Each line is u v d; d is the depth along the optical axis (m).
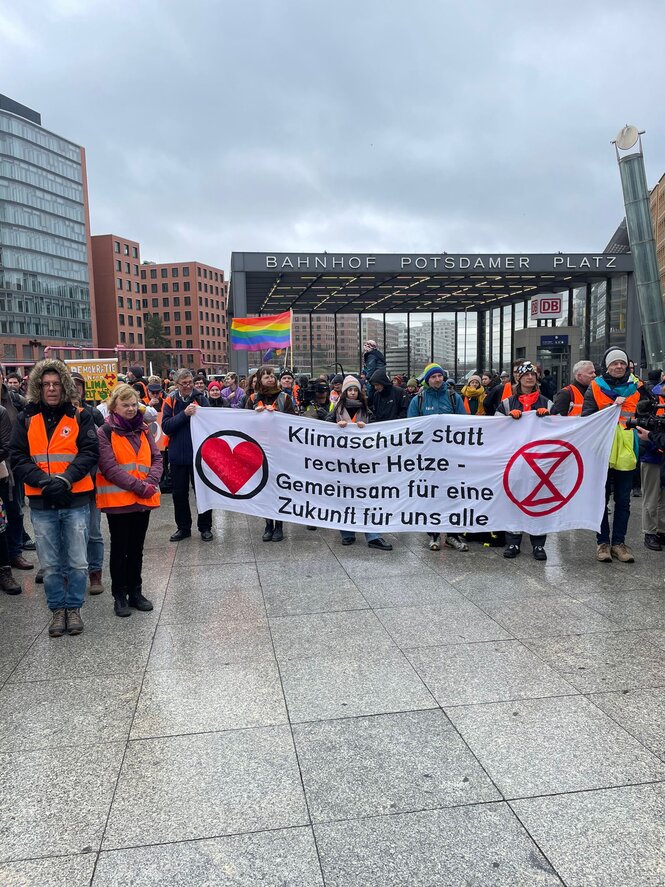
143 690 3.47
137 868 2.21
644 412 5.25
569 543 6.44
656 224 75.81
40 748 2.95
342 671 3.64
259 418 6.22
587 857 2.22
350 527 6.22
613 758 2.79
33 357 103.31
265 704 3.29
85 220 116.25
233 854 2.26
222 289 177.75
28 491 4.27
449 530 6.06
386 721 3.11
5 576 5.23
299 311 33.34
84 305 115.56
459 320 35.84
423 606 4.65
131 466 4.53
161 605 4.79
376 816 2.44
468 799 2.53
